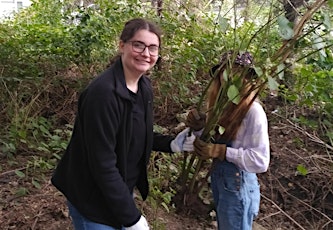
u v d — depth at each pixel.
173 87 4.93
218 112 2.35
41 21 7.89
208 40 5.32
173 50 5.31
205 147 2.35
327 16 2.36
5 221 3.02
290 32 2.19
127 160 2.02
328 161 3.87
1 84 4.59
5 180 3.50
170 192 3.40
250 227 2.54
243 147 2.37
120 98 1.84
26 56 5.28
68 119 4.63
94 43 5.05
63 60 5.25
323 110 4.21
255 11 3.43
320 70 4.42
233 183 2.42
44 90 4.74
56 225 3.03
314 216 3.65
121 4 5.81
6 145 3.70
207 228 3.26
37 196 3.31
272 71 2.36
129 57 1.92
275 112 4.67
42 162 3.52
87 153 1.88
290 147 4.25
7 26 6.79
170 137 2.54
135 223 1.93
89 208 1.97
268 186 3.88
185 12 6.18
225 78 2.27
